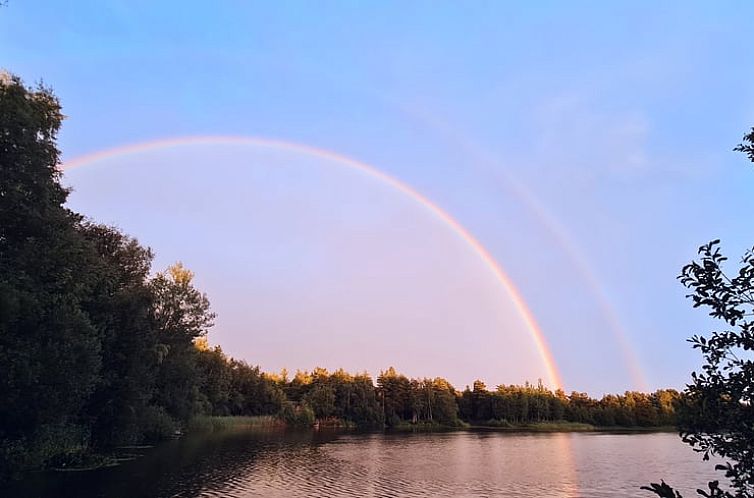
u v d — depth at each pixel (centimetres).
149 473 3856
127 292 5306
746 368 574
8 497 2841
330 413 16325
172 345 7319
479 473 4788
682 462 6147
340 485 3853
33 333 3397
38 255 3269
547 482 4303
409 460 5838
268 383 15450
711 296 600
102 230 6009
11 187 3123
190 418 8625
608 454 7231
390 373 18700
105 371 5038
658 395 19400
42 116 3322
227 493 3253
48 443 3938
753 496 561
